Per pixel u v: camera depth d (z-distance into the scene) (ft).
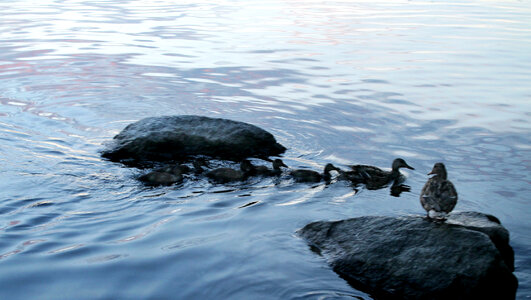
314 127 39.75
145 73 55.88
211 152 35.45
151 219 24.68
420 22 87.81
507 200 27.27
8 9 104.06
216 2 114.93
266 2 114.93
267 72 56.18
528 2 115.96
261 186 29.30
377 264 20.21
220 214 25.40
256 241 22.62
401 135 37.81
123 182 29.43
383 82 52.16
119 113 43.21
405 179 30.30
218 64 59.62
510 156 33.73
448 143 36.14
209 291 18.88
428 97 47.16
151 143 35.06
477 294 18.72
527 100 46.11
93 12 99.60
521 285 19.49
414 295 18.93
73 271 19.93
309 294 18.90
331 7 106.83
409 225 21.83
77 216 24.81
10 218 24.35
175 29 81.05
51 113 42.70
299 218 25.05
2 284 18.98
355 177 30.09
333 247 21.86
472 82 52.08
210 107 44.70
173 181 29.55
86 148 35.22
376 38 74.28
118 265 20.38
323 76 54.54
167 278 19.60
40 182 28.84
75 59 62.03
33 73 55.57
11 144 34.99
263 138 36.17
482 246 19.75
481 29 81.30
